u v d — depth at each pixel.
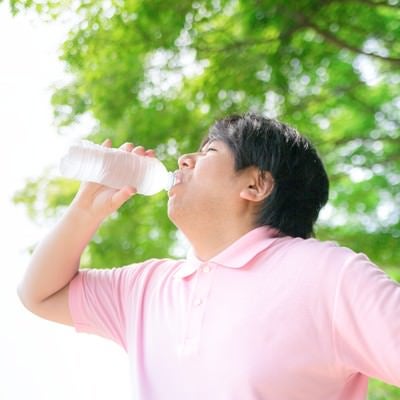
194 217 2.25
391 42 5.35
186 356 2.07
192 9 5.14
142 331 2.27
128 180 2.39
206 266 2.17
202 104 5.67
